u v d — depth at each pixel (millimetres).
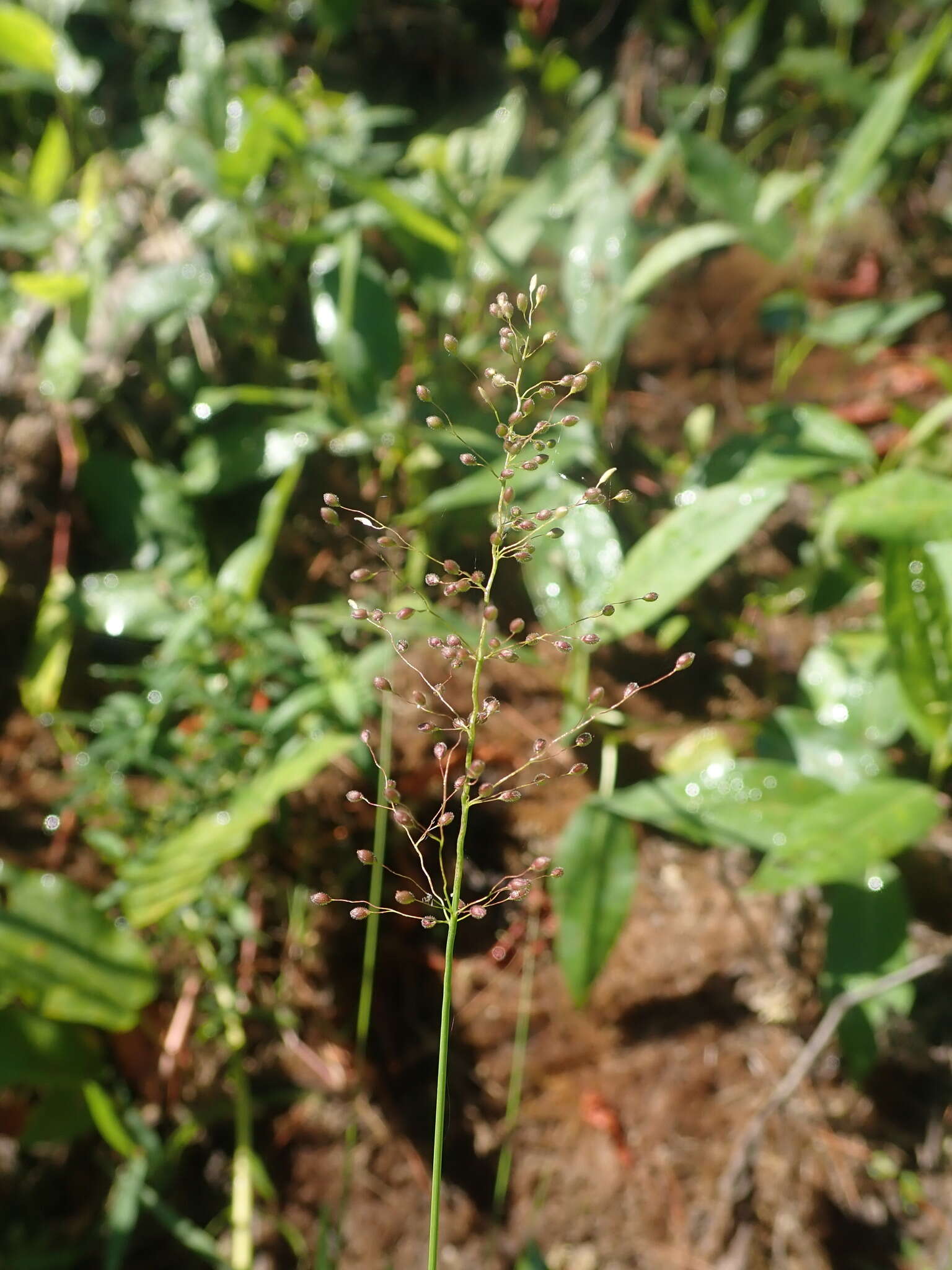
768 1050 260
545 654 312
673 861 285
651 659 314
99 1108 232
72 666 311
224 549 326
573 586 269
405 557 323
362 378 307
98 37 410
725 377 371
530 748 294
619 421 348
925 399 361
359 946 274
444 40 423
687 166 326
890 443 346
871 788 234
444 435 291
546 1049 264
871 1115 251
